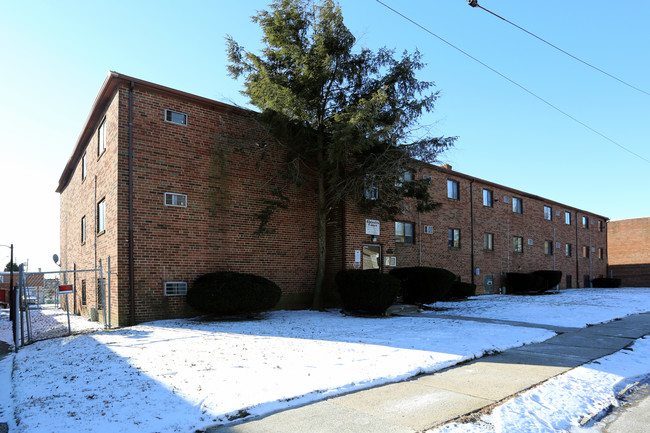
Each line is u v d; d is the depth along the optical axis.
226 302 12.19
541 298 21.92
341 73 14.52
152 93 12.84
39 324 15.27
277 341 9.21
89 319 15.39
